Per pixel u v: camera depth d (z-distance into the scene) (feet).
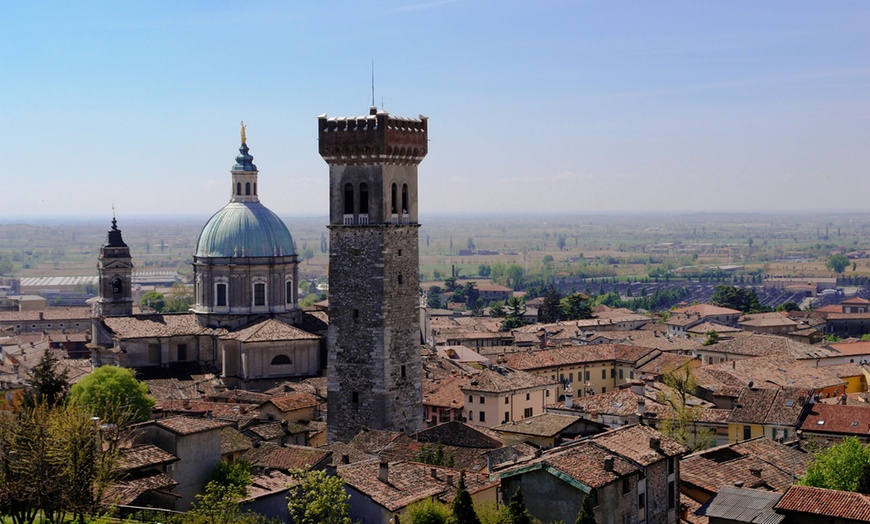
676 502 388.98
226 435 496.64
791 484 427.33
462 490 334.03
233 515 363.15
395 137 549.13
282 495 388.37
